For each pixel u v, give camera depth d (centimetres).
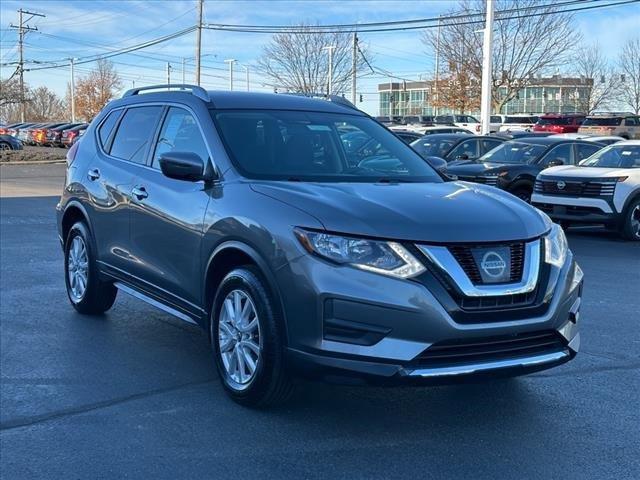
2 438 422
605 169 1286
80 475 378
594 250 1160
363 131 586
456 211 425
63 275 863
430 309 386
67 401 478
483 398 490
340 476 378
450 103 4691
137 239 574
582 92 5794
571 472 385
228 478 375
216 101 554
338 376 399
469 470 386
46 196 1823
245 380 459
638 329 665
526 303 412
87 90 9006
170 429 434
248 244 443
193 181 506
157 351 585
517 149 1525
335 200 428
